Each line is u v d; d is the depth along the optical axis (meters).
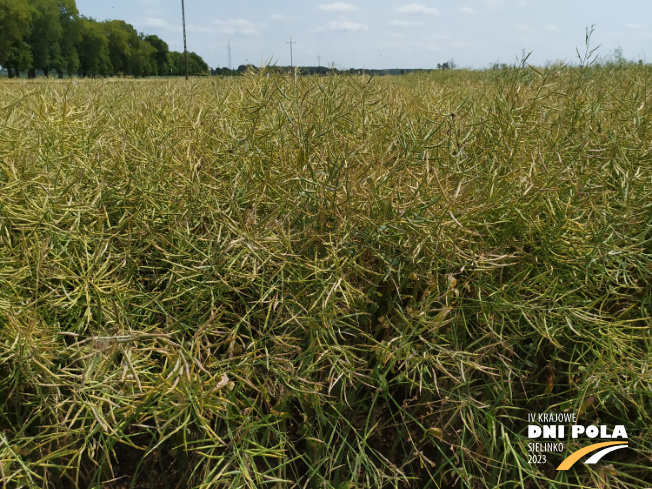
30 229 1.79
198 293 1.70
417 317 1.64
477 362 1.76
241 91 2.77
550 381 1.84
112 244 1.86
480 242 1.89
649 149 2.28
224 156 2.25
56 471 1.67
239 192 1.95
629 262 1.96
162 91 4.05
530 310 1.76
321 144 2.06
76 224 1.81
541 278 1.82
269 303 1.70
